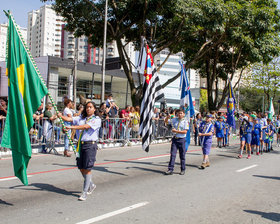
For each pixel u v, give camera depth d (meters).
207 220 4.47
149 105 8.30
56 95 30.42
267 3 19.52
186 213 4.75
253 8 17.84
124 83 40.03
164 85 18.22
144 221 4.31
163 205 5.11
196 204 5.25
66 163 8.98
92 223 4.15
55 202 5.09
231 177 7.71
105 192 5.86
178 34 17.62
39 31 140.25
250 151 12.55
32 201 5.12
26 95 5.21
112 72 35.16
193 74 95.19
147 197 5.58
